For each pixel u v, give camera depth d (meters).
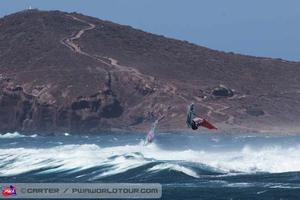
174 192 172.62
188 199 164.12
